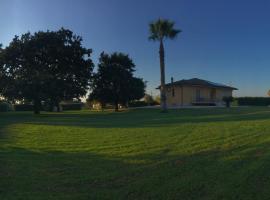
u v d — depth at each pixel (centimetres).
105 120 3145
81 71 5197
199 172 1132
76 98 5188
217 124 2272
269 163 1188
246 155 1316
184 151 1442
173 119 2898
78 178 1127
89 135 2025
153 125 2427
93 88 5475
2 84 4891
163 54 4538
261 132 1819
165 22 4534
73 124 2798
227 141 1606
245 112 3541
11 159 1397
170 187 1010
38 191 1018
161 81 4494
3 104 6494
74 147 1644
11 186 1061
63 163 1320
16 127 2655
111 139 1830
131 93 5441
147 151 1474
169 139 1739
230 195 941
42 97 4828
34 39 5019
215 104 6369
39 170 1227
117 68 5428
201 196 945
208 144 1559
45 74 4838
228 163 1219
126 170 1195
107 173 1167
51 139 1920
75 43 5150
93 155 1446
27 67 4962
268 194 938
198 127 2156
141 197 956
